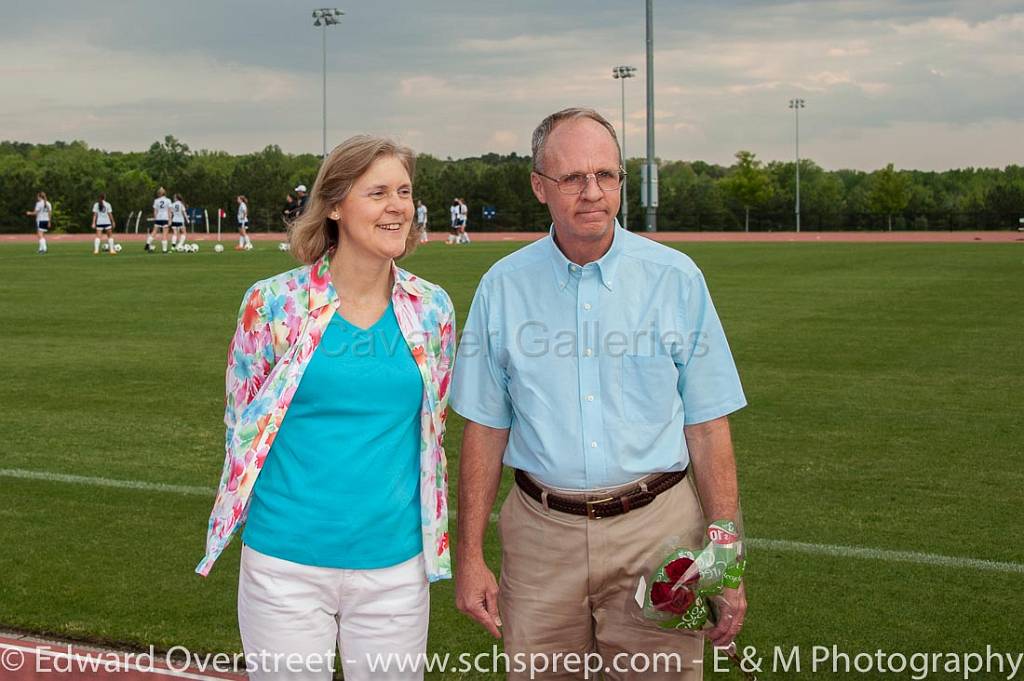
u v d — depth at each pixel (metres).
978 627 4.40
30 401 9.12
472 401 3.13
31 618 4.53
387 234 2.92
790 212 62.22
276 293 2.96
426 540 3.04
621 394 2.97
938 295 17.66
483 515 3.19
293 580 2.93
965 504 6.04
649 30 43.12
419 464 3.06
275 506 2.95
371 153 2.89
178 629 4.44
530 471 3.04
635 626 3.05
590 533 2.99
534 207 60.91
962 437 7.63
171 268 25.14
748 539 5.45
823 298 17.27
